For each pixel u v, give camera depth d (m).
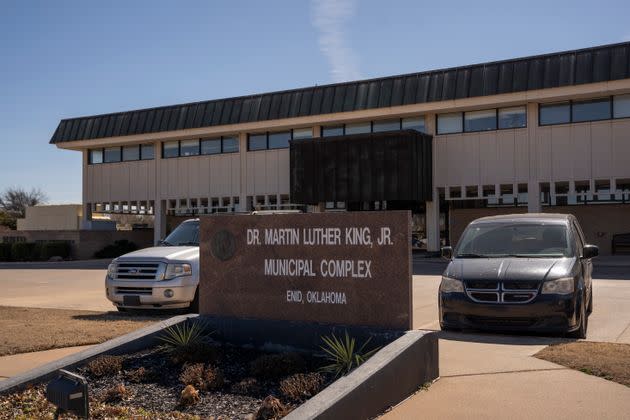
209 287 7.34
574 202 29.03
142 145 37.56
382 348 5.96
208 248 7.36
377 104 29.31
